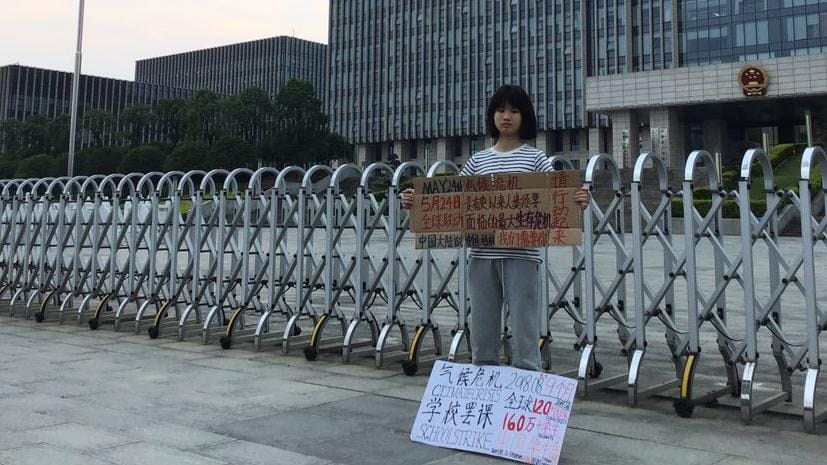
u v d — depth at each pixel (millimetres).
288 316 6781
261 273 6855
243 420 4145
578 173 3670
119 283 7891
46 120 66750
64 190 8461
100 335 7438
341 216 6559
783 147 37312
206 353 6422
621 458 3389
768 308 4254
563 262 16188
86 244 9391
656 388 4590
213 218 7301
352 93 74250
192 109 60875
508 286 3824
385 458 3455
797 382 5207
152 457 3422
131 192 8188
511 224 3820
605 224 5020
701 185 31359
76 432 3855
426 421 3777
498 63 64688
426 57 69062
